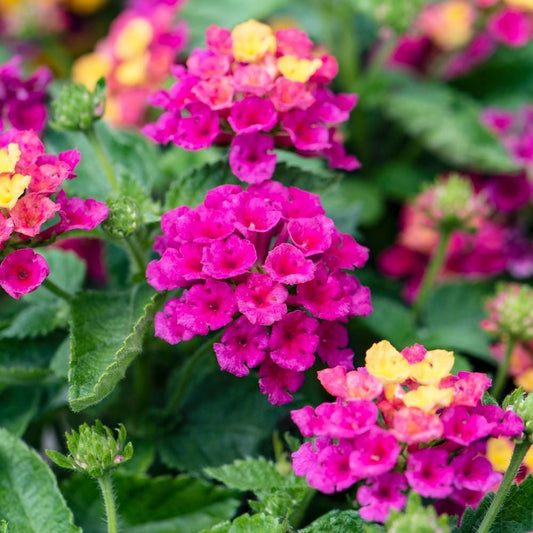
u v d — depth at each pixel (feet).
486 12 1.70
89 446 1.22
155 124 1.35
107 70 1.65
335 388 1.18
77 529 1.29
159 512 1.35
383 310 1.47
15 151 1.24
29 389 1.41
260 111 1.29
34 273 1.23
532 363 1.51
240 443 1.39
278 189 1.29
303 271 1.23
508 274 1.67
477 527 1.24
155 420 1.39
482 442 1.23
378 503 1.15
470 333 1.52
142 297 1.32
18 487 1.31
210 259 1.23
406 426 1.15
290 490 1.28
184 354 1.41
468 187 1.52
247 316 1.21
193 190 1.34
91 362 1.27
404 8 1.59
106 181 1.41
